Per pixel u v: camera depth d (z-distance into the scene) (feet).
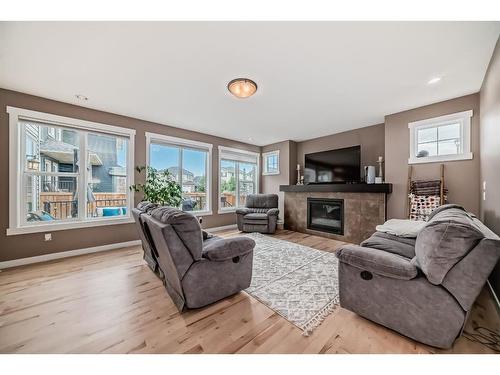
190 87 8.86
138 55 6.68
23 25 5.38
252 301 6.36
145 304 6.15
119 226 12.01
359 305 5.28
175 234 5.48
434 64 7.15
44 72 7.70
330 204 14.55
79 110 10.78
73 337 4.76
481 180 8.78
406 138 11.31
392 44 6.13
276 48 6.33
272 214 15.58
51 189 10.36
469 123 9.38
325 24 5.38
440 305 4.21
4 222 8.93
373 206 12.42
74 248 10.58
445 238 3.97
